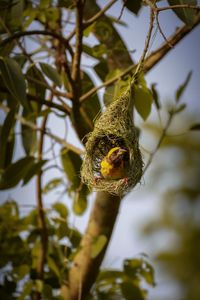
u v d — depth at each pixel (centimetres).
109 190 693
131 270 800
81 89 757
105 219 775
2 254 823
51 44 841
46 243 816
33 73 754
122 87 709
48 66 709
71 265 802
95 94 775
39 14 803
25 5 814
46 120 822
